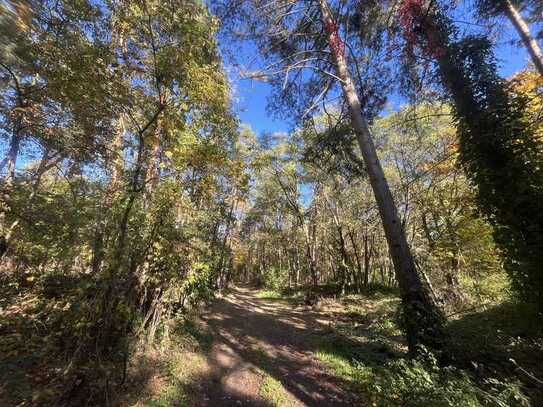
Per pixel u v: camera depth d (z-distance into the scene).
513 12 6.29
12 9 2.54
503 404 3.22
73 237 6.07
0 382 3.69
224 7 7.47
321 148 9.41
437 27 6.36
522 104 5.21
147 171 5.53
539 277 4.50
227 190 11.48
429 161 12.55
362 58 8.35
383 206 6.22
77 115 5.39
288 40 8.79
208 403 4.49
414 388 3.76
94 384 3.75
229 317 10.34
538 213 4.51
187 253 6.05
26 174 8.06
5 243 6.44
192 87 4.91
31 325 4.80
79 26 4.22
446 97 6.37
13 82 5.22
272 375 5.55
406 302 5.44
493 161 5.22
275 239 32.44
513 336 5.16
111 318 4.18
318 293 17.36
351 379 5.18
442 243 11.01
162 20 4.33
